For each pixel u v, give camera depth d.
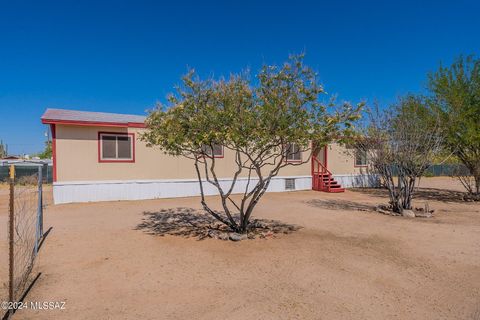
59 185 11.85
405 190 10.30
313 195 15.30
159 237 7.02
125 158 12.94
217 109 5.79
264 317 3.60
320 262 5.44
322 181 17.17
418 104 13.31
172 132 5.96
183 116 6.00
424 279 4.73
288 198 14.09
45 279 4.68
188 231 7.57
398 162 10.12
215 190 14.76
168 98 6.10
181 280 4.66
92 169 12.36
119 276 4.81
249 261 5.47
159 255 5.78
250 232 7.35
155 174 13.52
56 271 4.99
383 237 7.11
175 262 5.42
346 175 19.19
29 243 6.48
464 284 4.55
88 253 5.88
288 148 6.65
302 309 3.79
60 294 4.19
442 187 19.95
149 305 3.89
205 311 3.74
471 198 13.91
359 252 6.00
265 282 4.59
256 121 5.69
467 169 15.01
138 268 5.14
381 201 13.33
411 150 10.02
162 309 3.79
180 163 14.05
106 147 12.58
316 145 6.38
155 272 4.97
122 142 12.87
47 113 12.94
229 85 5.96
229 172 15.10
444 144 13.12
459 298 4.12
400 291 4.32
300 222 8.74
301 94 5.88
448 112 13.06
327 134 6.07
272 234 7.27
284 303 3.94
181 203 12.20
